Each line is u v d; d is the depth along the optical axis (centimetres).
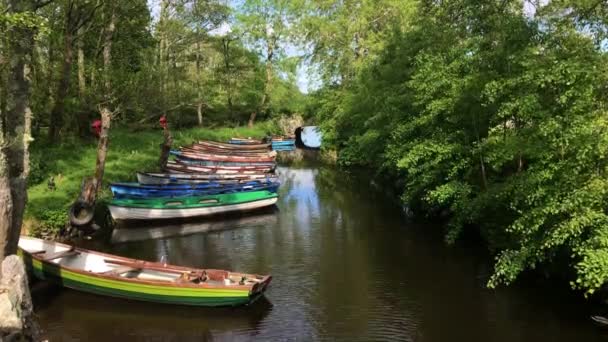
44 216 1681
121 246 1714
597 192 923
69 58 2412
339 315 1158
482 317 1122
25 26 1018
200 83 4384
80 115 2891
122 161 2611
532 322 1080
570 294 1194
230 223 2069
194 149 3525
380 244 1697
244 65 5178
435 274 1393
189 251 1659
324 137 4144
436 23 1777
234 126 5297
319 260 1547
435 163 1470
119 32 2923
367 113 2780
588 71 1002
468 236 1714
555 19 1229
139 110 2891
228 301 1159
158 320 1141
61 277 1254
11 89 1060
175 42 3719
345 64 3694
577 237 1001
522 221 1081
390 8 3334
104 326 1107
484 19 1359
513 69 1226
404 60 2128
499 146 1267
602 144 943
